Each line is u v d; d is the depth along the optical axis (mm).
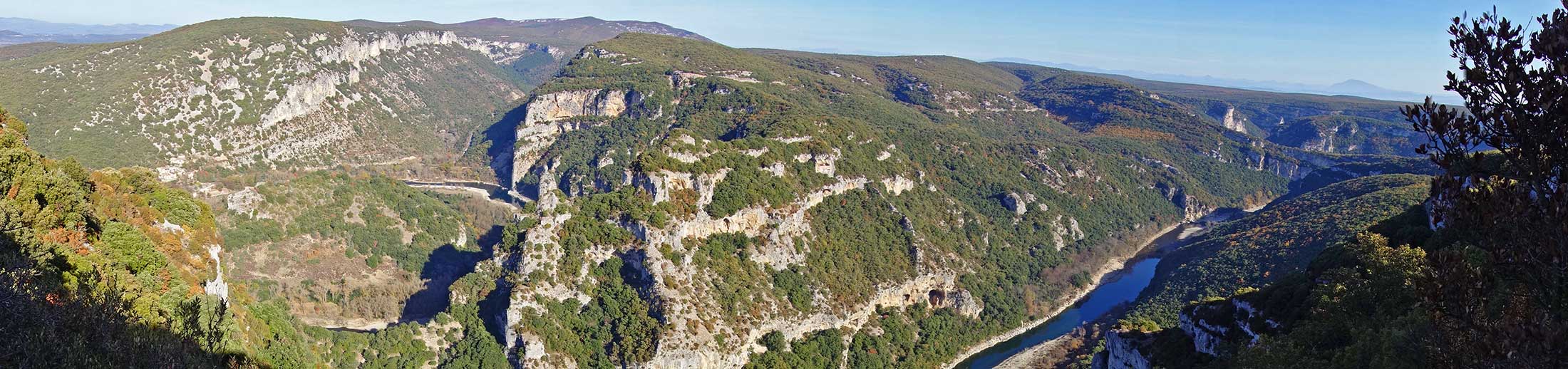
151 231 68875
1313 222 170500
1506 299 30531
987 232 195625
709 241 130750
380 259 165500
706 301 118812
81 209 58094
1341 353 48656
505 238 130125
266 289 143000
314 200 173750
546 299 112938
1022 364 142000
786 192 150500
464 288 120875
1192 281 161750
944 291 158625
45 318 36938
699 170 134625
